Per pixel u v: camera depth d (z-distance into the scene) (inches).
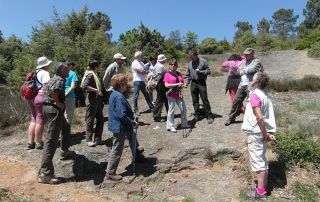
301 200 160.6
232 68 260.8
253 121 157.6
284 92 389.1
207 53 1092.5
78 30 437.1
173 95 237.3
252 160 160.1
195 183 181.2
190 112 307.6
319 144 201.6
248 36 1099.3
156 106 272.4
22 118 306.7
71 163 196.9
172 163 195.3
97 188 174.1
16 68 432.8
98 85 212.8
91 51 380.8
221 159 200.7
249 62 222.2
